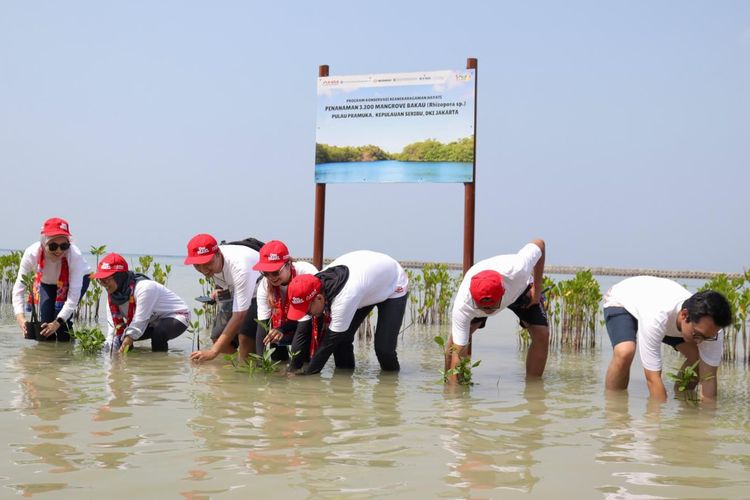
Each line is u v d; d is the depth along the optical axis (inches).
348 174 303.3
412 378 215.8
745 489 109.0
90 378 195.9
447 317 421.1
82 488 103.0
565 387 204.4
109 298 251.3
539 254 213.5
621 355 196.9
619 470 118.0
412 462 120.2
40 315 275.0
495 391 195.0
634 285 201.3
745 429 151.2
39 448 122.9
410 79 294.7
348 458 121.8
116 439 130.3
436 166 291.9
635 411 169.2
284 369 225.0
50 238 265.7
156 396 172.4
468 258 288.5
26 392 172.6
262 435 136.3
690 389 203.9
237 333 243.4
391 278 227.9
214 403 165.9
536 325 222.7
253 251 241.8
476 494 104.6
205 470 112.9
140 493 101.5
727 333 280.7
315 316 215.0
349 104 302.8
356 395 182.7
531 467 119.0
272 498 100.8
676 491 107.7
